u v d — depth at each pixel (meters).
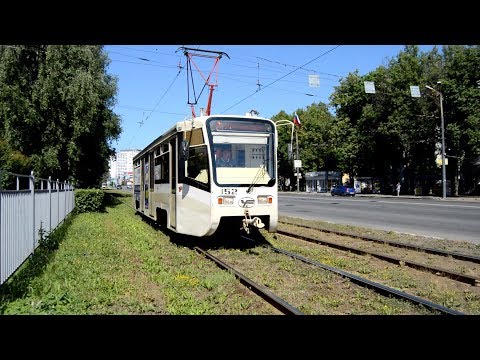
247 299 6.13
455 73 42.09
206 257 9.35
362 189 60.19
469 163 47.97
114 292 6.40
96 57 28.69
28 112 24.56
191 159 10.52
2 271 6.30
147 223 16.92
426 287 7.09
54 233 12.17
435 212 21.41
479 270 8.32
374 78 50.44
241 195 10.07
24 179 8.95
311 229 14.89
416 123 44.53
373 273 8.00
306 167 70.19
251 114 10.82
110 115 33.22
